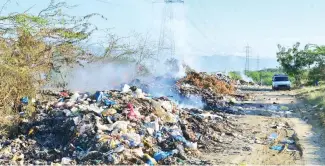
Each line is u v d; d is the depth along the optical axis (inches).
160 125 547.5
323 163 487.8
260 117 850.8
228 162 482.3
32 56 553.6
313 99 1141.7
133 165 423.5
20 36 543.2
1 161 421.4
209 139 597.0
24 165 418.3
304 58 2217.0
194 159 487.8
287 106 1056.2
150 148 476.1
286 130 701.3
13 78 523.2
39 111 548.7
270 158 508.7
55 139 483.2
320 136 642.8
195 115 708.0
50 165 416.5
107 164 421.1
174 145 501.7
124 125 490.6
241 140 611.8
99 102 575.2
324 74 1946.4
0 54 514.6
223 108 958.4
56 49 604.1
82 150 451.8
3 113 519.8
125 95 626.8
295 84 2154.3
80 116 504.7
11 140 477.7
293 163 486.6
